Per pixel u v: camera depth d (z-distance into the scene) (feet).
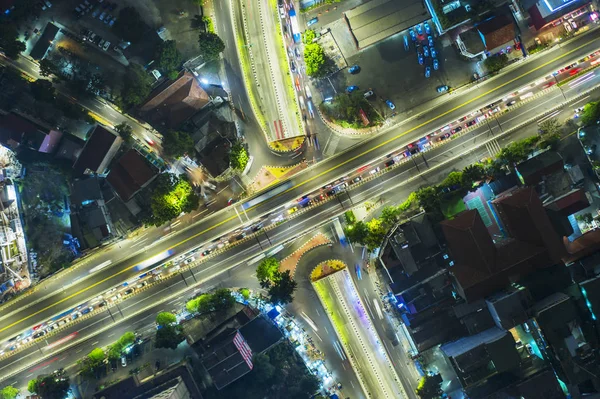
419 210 424.05
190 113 430.61
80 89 435.94
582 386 390.01
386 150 433.07
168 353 420.77
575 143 422.00
